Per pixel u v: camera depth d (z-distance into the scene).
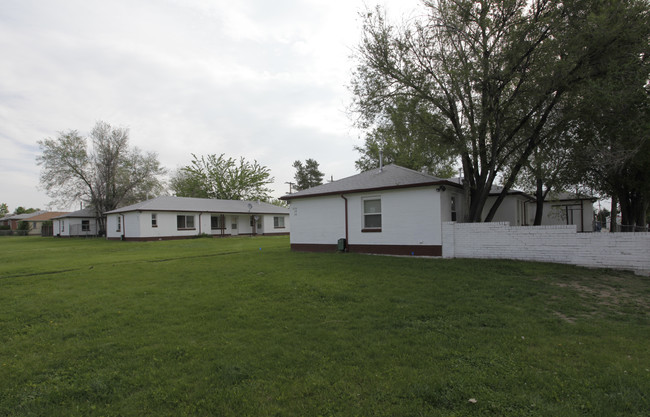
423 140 12.82
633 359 4.03
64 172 38.47
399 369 3.90
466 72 11.07
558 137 11.77
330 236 15.81
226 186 51.50
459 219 14.73
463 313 5.99
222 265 12.05
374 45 12.85
